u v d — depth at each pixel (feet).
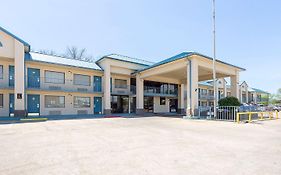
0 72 57.21
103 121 47.67
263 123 41.73
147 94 84.89
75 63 71.31
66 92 67.67
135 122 45.32
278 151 17.88
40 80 62.80
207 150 18.24
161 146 19.93
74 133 28.43
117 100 81.71
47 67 64.64
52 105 65.21
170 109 100.58
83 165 13.93
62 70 67.82
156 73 69.87
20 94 54.60
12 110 58.03
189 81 55.16
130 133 28.60
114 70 76.84
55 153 17.19
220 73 67.97
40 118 52.39
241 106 50.16
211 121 46.65
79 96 71.36
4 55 54.03
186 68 60.75
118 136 25.95
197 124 40.65
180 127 35.78
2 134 27.35
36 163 14.42
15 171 12.80
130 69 80.89
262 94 174.91
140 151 17.89
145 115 72.43
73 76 70.23
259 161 14.87
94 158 15.66
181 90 95.30
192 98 53.72
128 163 14.39
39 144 20.84
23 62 55.72
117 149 18.65
